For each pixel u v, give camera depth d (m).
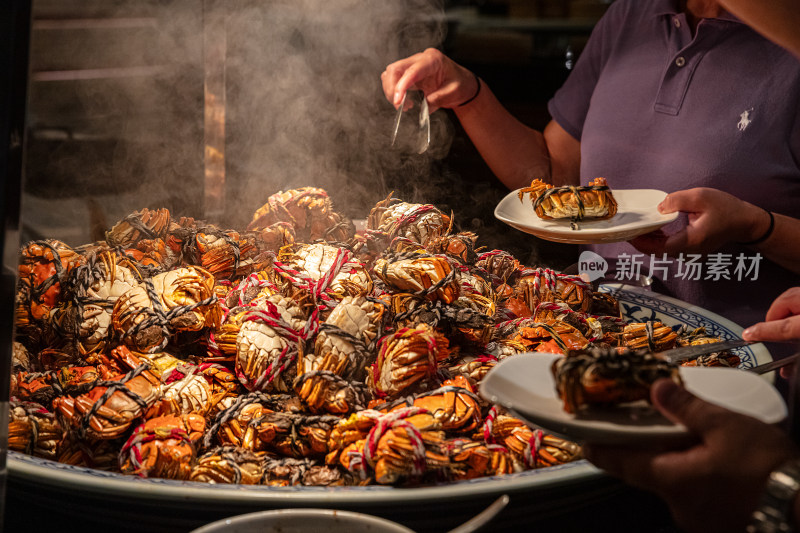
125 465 1.07
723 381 0.98
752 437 0.81
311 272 1.23
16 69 0.82
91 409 1.09
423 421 1.05
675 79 1.69
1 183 0.83
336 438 1.07
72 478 0.99
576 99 1.95
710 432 0.83
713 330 1.42
